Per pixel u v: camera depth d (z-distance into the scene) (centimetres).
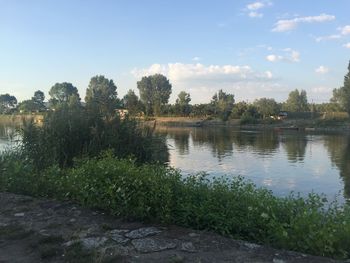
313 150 4272
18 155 1211
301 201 697
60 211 739
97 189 737
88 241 586
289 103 12962
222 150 4203
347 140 5859
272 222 602
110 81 10575
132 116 1295
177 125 10681
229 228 625
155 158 1245
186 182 766
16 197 853
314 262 514
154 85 13525
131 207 677
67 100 1353
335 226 590
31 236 615
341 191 1922
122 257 526
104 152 1020
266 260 519
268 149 4347
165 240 586
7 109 12569
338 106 11356
